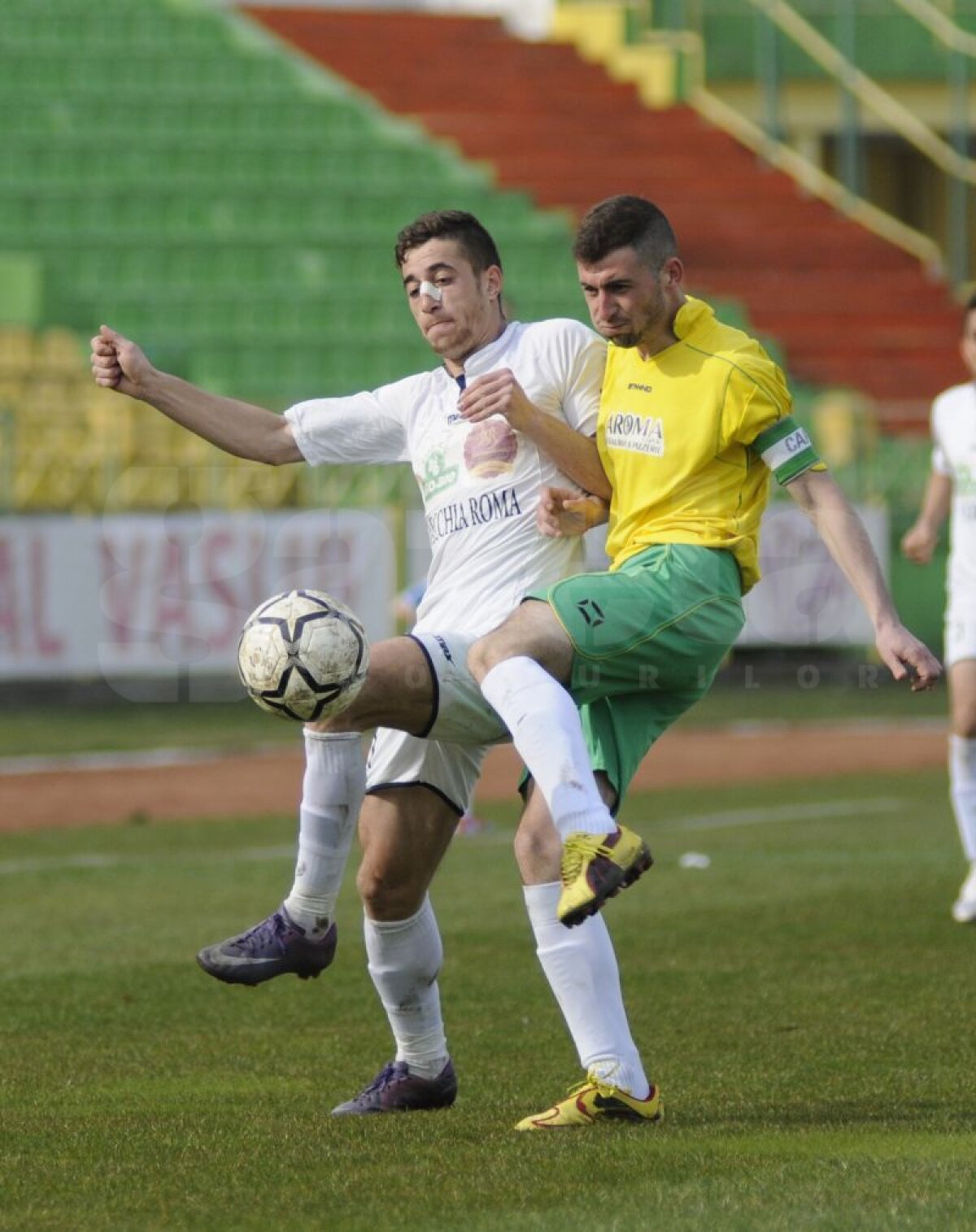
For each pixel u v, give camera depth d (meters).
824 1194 13.34
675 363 16.75
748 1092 17.64
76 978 24.50
